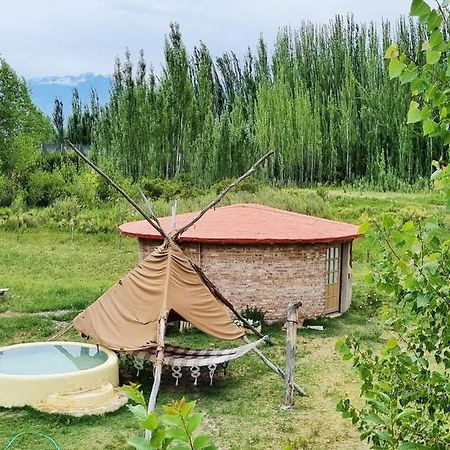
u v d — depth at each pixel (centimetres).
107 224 3331
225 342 1688
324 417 1192
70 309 1995
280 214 2136
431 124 364
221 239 1838
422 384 459
